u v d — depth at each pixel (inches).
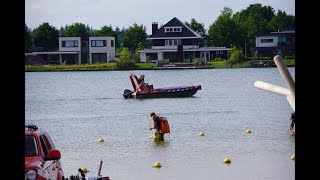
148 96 4488.2
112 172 1600.6
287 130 2568.9
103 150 2057.1
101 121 3161.9
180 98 4517.7
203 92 5334.6
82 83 7007.9
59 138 2461.9
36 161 933.8
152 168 1649.9
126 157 1870.1
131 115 3459.6
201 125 2876.5
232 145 2106.3
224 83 6653.5
